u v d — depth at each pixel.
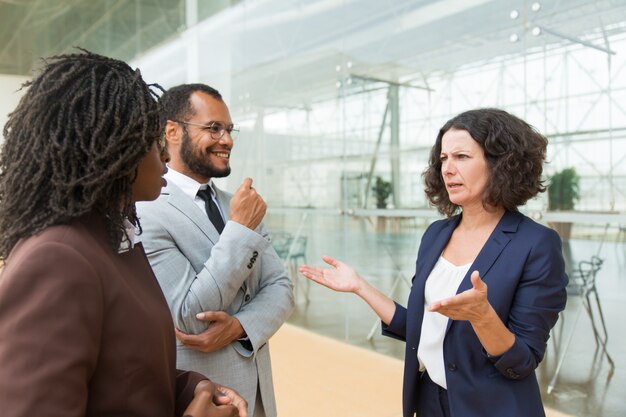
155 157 0.82
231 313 1.38
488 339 1.07
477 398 1.16
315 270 1.52
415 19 3.78
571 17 2.93
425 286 1.33
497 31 3.29
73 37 8.75
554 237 1.20
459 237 1.34
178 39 6.49
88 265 0.64
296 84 4.87
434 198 1.45
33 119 0.69
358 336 4.32
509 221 1.24
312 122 4.71
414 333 1.32
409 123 3.85
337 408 2.89
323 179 4.62
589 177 2.87
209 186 1.49
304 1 4.74
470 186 1.23
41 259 0.60
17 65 9.27
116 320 0.67
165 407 0.77
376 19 4.08
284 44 4.99
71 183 0.67
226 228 1.27
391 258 4.03
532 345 1.13
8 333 0.57
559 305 1.17
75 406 0.59
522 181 1.20
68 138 0.68
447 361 1.20
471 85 3.44
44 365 0.57
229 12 5.69
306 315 4.83
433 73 3.67
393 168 3.99
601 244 2.81
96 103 0.70
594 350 2.86
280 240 5.12
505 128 1.20
